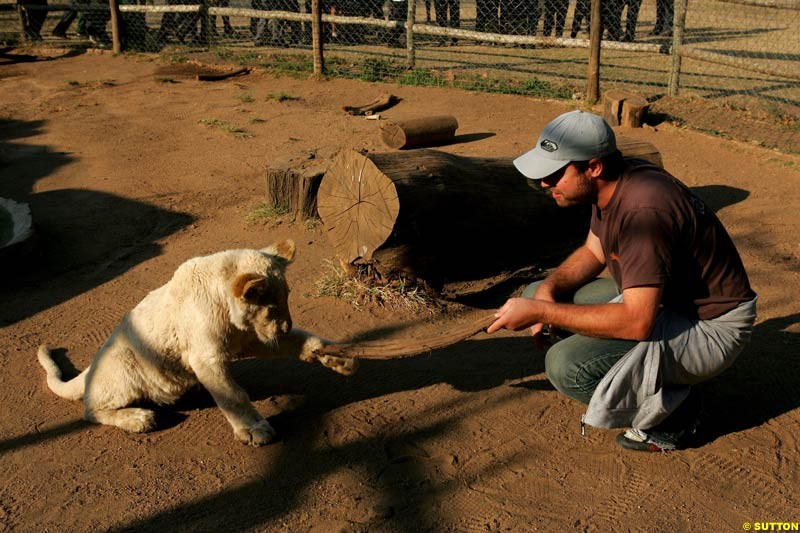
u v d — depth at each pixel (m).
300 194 6.25
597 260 3.59
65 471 3.44
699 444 3.42
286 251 3.64
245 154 8.45
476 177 5.16
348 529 2.97
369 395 3.96
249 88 11.81
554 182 3.00
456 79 11.86
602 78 11.88
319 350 3.52
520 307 3.04
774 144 8.24
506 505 3.08
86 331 4.84
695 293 3.02
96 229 6.53
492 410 3.77
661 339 3.03
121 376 3.70
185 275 3.52
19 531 3.05
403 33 15.82
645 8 21.52
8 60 14.24
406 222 4.72
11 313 5.12
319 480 3.29
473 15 20.64
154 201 7.12
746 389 3.83
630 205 2.84
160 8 14.49
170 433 3.71
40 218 6.72
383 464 3.38
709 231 2.91
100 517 3.12
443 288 5.22
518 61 13.68
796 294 4.87
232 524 3.04
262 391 4.05
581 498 3.10
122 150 8.69
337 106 10.64
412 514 3.05
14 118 10.20
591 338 3.20
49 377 4.14
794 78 9.20
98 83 12.13
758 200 6.64
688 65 13.09
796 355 4.11
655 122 9.20
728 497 3.08
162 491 3.27
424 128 8.36
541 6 16.00
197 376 3.52
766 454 3.33
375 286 5.09
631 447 3.38
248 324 3.39
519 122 9.59
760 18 18.83
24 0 15.60
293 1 15.52
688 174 7.38
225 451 3.54
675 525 2.93
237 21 19.33
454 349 4.43
